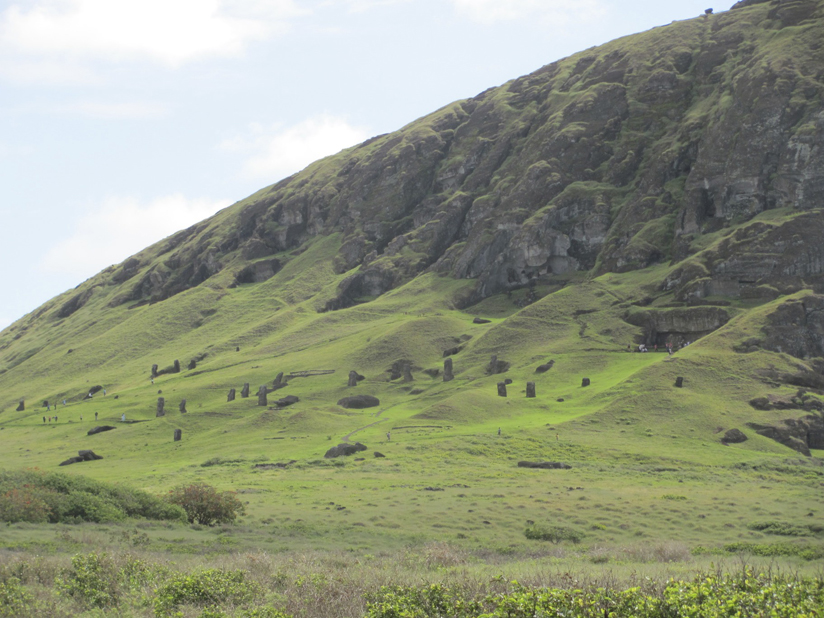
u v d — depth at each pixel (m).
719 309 134.88
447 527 45.41
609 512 49.94
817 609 14.42
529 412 103.56
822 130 167.12
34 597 20.03
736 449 82.38
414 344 157.25
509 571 25.41
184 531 40.88
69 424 139.75
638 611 15.45
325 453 83.50
